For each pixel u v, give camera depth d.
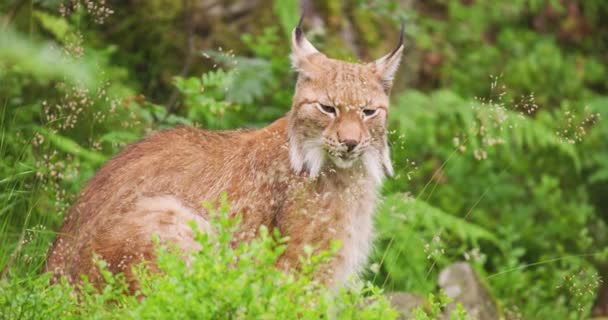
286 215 10.11
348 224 10.24
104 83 12.59
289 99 14.95
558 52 19.80
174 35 16.22
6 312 8.20
